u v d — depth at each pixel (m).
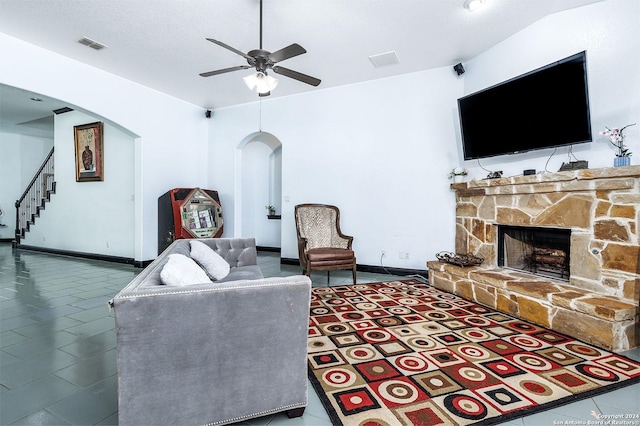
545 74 2.93
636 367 1.96
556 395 1.68
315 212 4.63
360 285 3.95
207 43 3.57
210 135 6.09
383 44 3.58
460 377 1.86
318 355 2.14
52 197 6.62
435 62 4.05
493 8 2.96
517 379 1.83
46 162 7.57
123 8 2.93
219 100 5.57
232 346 1.39
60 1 2.83
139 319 1.25
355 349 2.23
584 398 1.66
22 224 7.67
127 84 4.66
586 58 2.74
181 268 1.73
